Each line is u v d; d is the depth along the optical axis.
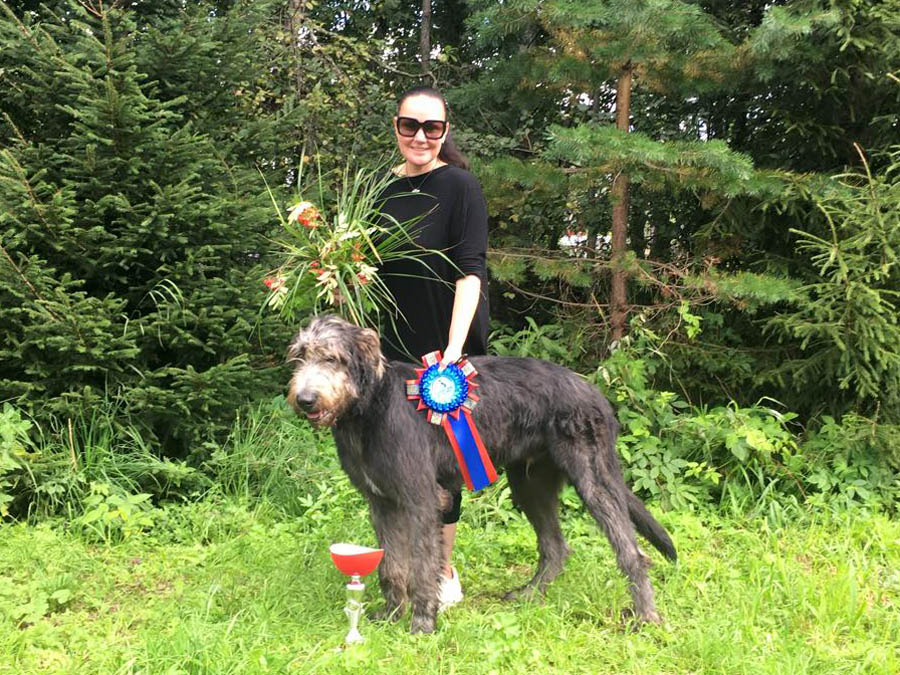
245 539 4.63
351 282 3.73
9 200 5.01
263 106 8.26
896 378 5.62
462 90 7.53
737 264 6.89
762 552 4.70
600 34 6.22
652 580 4.28
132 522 4.74
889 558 4.64
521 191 7.04
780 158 6.85
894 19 5.69
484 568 4.50
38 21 6.26
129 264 5.34
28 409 5.06
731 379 6.53
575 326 7.06
